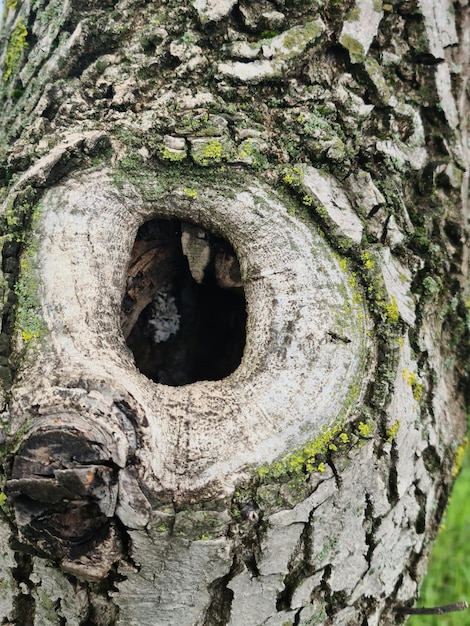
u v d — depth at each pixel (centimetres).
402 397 126
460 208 146
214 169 118
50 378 107
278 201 120
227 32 120
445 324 151
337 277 120
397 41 133
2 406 109
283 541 116
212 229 124
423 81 138
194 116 118
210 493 107
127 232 124
